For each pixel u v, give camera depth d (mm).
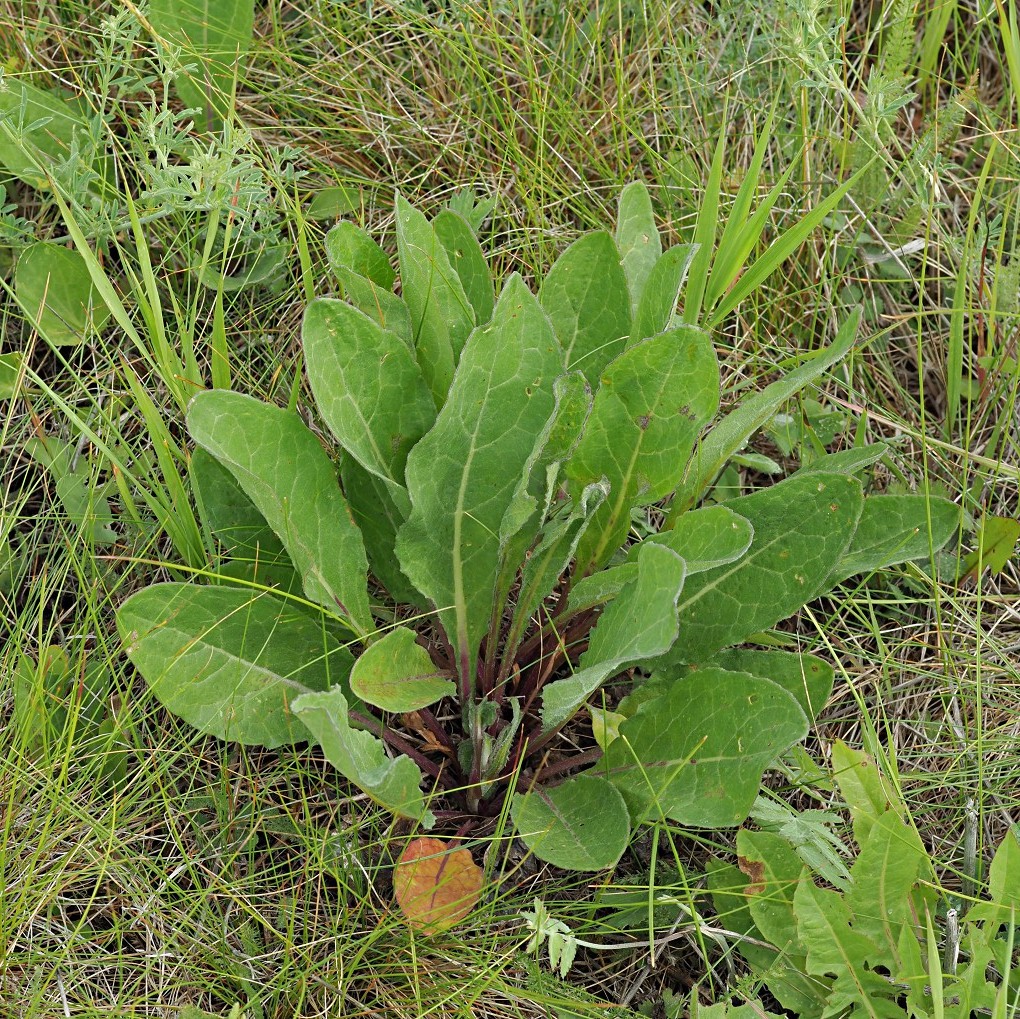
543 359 1023
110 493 1122
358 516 1085
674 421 1028
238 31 1192
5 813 1038
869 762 1035
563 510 1058
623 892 1055
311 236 1196
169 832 1053
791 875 1026
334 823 1064
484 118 1259
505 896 1053
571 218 1245
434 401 1079
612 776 1046
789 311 1240
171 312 1169
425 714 1072
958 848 1089
